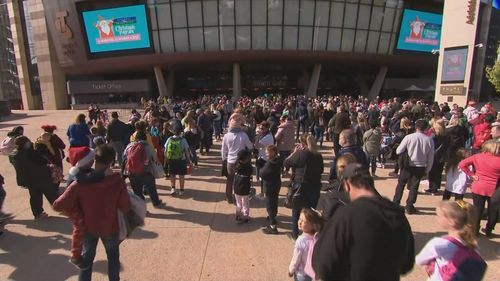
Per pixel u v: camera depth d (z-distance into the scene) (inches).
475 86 1510.8
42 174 253.0
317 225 149.1
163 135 382.3
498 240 223.6
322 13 1546.5
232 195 299.0
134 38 1617.9
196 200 306.8
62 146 287.7
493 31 1630.2
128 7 1560.0
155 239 227.9
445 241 115.8
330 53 1616.6
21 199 309.7
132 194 162.4
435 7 1659.7
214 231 241.0
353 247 81.9
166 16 1560.0
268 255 206.4
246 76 1939.0
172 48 1619.1
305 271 150.2
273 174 231.5
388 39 1663.4
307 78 1889.8
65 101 2017.7
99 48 1675.7
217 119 656.4
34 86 2218.3
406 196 317.4
